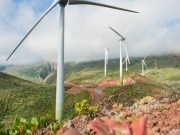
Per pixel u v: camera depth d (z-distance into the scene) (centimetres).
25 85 18825
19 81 19788
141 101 3011
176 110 2105
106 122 146
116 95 10731
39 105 12644
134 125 142
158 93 11281
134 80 16350
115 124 144
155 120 1777
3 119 11475
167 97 3128
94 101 12088
